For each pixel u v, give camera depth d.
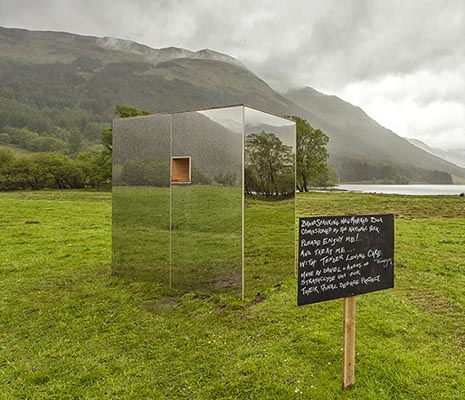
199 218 6.55
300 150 48.44
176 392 3.69
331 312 5.74
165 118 6.91
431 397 3.51
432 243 11.62
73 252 10.96
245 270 6.18
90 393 3.68
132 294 6.80
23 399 3.61
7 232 14.70
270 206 6.95
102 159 50.72
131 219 7.57
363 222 3.71
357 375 3.89
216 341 4.77
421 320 5.41
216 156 6.26
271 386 3.71
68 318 5.72
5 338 5.04
